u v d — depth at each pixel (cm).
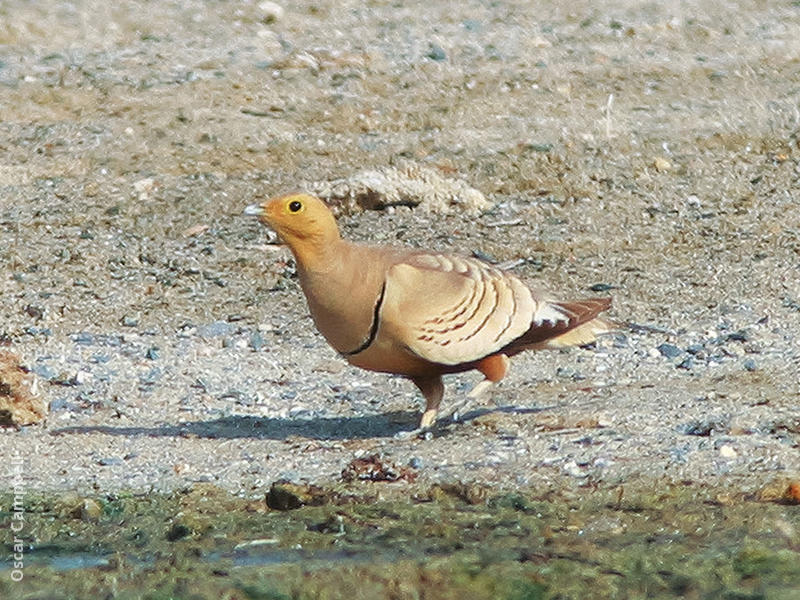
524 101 2184
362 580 1035
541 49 2389
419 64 2305
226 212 1842
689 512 1119
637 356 1459
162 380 1405
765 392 1337
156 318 1566
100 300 1603
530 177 1953
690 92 2230
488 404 1328
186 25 2452
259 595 1012
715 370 1420
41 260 1689
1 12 2438
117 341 1503
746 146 2055
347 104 2152
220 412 1330
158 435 1268
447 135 2069
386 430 1273
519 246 1775
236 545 1081
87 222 1795
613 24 2516
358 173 1897
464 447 1220
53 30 2386
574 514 1119
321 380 1410
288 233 1151
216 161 1972
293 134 2053
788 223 1841
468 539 1087
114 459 1214
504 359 1222
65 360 1446
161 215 1823
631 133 2077
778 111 2156
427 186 1873
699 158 2014
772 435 1229
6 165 1945
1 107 2103
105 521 1112
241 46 2355
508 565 1054
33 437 1259
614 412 1289
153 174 1931
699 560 1058
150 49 2328
